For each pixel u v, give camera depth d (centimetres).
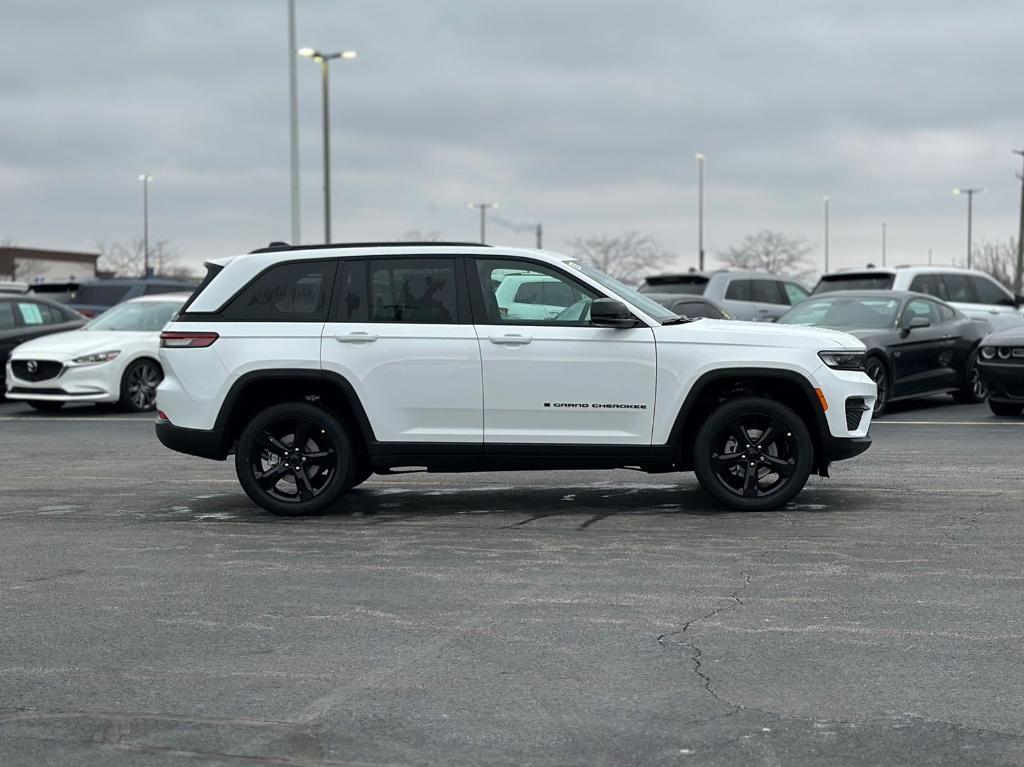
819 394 867
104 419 1694
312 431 889
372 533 822
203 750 427
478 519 870
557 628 577
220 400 882
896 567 696
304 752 425
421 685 495
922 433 1382
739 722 448
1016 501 916
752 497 880
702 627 576
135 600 642
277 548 775
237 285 894
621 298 880
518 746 427
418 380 872
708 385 887
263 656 539
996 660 520
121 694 488
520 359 866
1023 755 415
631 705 468
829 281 2086
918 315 1661
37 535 832
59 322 2020
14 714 466
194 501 977
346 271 889
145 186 7156
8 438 1460
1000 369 1538
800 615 595
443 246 888
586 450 870
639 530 816
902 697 474
